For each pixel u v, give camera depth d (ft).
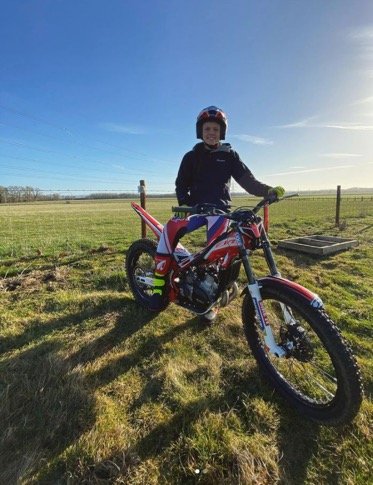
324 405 5.99
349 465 5.22
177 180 10.11
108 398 6.59
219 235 7.48
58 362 7.62
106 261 17.53
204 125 9.29
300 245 19.89
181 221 8.72
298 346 6.33
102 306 11.10
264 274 15.23
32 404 6.34
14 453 5.29
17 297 11.99
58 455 5.27
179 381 7.14
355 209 64.64
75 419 6.00
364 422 6.00
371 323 10.14
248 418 6.14
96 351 8.33
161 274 9.21
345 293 12.92
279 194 7.10
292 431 5.94
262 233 7.13
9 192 196.54
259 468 5.08
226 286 7.89
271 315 8.42
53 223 50.60
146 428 5.87
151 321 10.00
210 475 4.95
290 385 6.79
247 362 7.84
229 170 9.73
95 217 67.46
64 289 12.98
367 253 19.58
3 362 7.74
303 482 4.95
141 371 7.57
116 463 5.11
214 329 9.50
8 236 31.37
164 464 5.17
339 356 5.57
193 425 5.90
